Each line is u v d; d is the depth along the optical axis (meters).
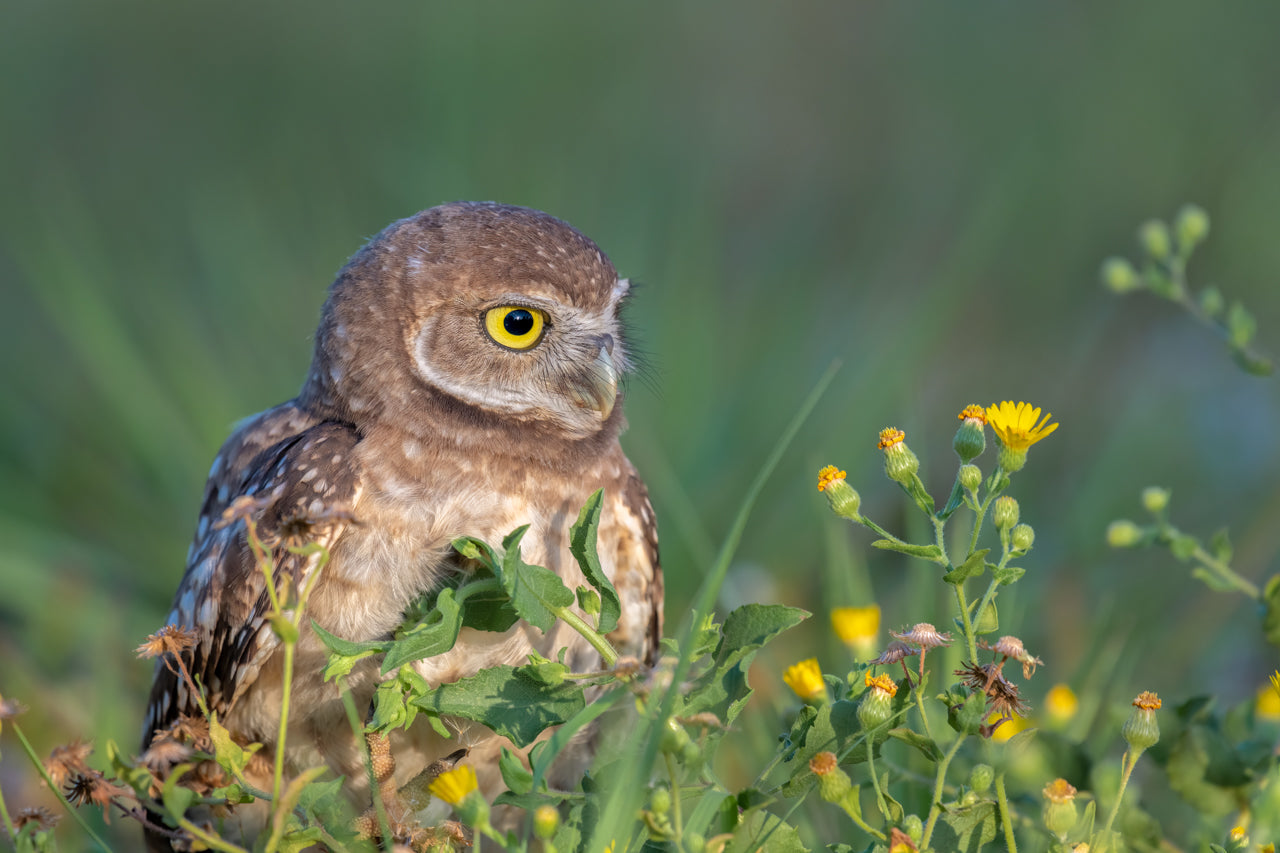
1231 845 5.70
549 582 5.66
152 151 22.53
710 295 13.54
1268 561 11.07
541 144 18.92
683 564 10.77
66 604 10.09
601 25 23.27
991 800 5.68
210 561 7.08
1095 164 19.31
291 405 7.83
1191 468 13.04
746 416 12.48
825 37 24.72
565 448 7.21
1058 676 9.37
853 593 8.66
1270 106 19.66
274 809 5.14
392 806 5.98
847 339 13.73
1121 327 16.84
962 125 21.41
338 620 6.74
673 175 17.83
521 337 7.12
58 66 25.27
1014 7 24.36
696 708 5.41
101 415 12.74
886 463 5.46
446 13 21.33
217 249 15.36
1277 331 16.19
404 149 18.58
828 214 19.86
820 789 5.23
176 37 25.80
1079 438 14.33
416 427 6.94
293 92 23.64
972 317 16.75
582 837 5.59
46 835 5.45
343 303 7.23
